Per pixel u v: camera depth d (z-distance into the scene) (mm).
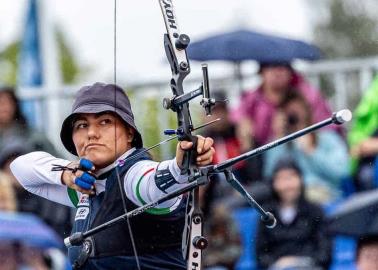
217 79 30062
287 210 26594
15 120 27922
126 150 16812
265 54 29141
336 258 26141
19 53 37125
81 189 16547
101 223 16578
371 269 24750
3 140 27594
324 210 26484
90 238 16641
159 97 30000
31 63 34000
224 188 27047
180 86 16062
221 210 26812
